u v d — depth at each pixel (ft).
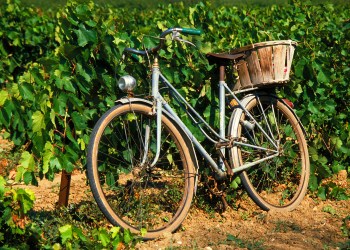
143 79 19.92
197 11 24.62
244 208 20.85
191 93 20.83
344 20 32.17
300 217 20.16
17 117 17.72
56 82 17.63
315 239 17.94
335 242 17.93
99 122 16.90
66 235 15.46
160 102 18.06
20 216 15.24
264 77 19.76
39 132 17.35
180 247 17.03
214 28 26.81
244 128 20.30
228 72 20.62
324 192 22.18
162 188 21.04
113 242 16.14
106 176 19.16
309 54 24.25
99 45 18.71
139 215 18.69
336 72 25.62
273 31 26.35
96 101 19.01
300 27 27.45
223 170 19.49
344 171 24.84
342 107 25.85
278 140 20.84
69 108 18.11
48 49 39.93
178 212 18.28
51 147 17.57
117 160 19.65
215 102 20.67
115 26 21.83
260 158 20.83
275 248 16.96
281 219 19.65
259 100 20.67
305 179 21.49
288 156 21.81
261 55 19.63
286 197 21.72
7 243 15.34
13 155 27.09
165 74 20.30
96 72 18.81
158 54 19.60
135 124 19.21
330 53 27.12
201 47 20.71
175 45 20.47
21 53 39.65
